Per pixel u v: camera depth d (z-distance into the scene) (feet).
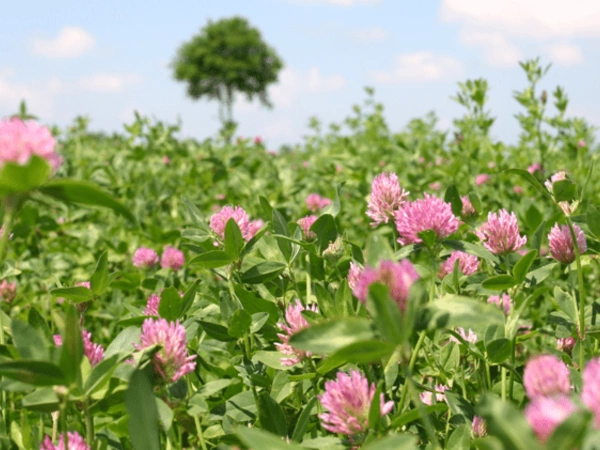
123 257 15.83
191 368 4.92
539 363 3.95
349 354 3.54
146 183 23.20
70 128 36.86
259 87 263.49
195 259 6.72
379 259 4.54
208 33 258.57
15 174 3.56
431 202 5.67
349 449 4.58
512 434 2.89
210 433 6.21
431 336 6.50
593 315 6.95
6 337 6.74
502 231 6.28
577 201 6.73
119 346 5.41
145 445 3.95
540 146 18.07
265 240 7.64
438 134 31.65
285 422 5.27
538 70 17.78
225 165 25.59
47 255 15.35
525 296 7.24
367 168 22.48
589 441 3.31
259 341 7.30
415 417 4.59
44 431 5.78
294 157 42.86
